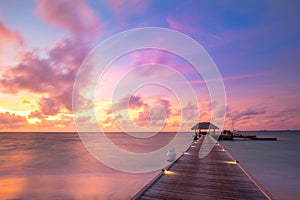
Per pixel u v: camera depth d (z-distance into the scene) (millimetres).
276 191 8945
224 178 6262
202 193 4914
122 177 12281
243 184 5633
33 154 25016
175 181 5941
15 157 22250
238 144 36781
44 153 26250
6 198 8523
